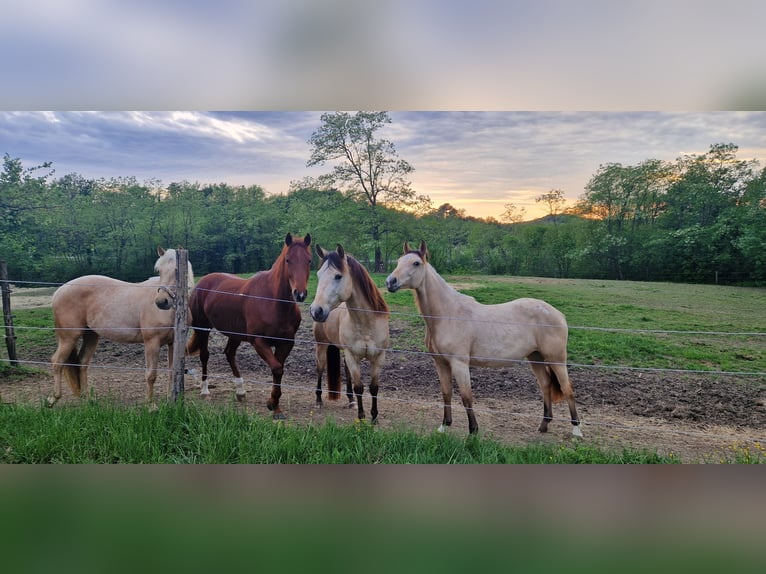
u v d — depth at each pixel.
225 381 6.28
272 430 4.12
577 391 5.77
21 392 5.62
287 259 4.84
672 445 4.49
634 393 5.68
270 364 4.93
